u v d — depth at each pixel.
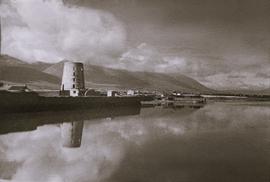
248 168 9.16
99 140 13.62
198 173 8.65
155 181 7.95
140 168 9.12
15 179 8.04
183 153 11.11
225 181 7.88
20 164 9.46
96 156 10.57
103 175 8.35
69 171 8.77
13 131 15.12
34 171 8.74
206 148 12.12
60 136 14.34
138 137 14.66
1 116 19.42
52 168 9.05
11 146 11.91
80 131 15.98
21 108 21.56
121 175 8.42
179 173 8.57
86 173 8.56
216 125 20.47
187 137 14.95
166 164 9.55
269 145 12.99
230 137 15.20
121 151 11.39
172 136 15.20
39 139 13.44
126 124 19.56
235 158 10.41
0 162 9.66
